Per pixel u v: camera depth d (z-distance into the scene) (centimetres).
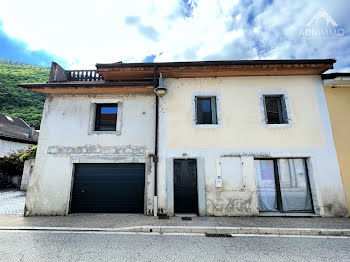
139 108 742
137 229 525
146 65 711
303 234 504
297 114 704
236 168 674
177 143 697
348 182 655
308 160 682
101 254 379
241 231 513
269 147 682
